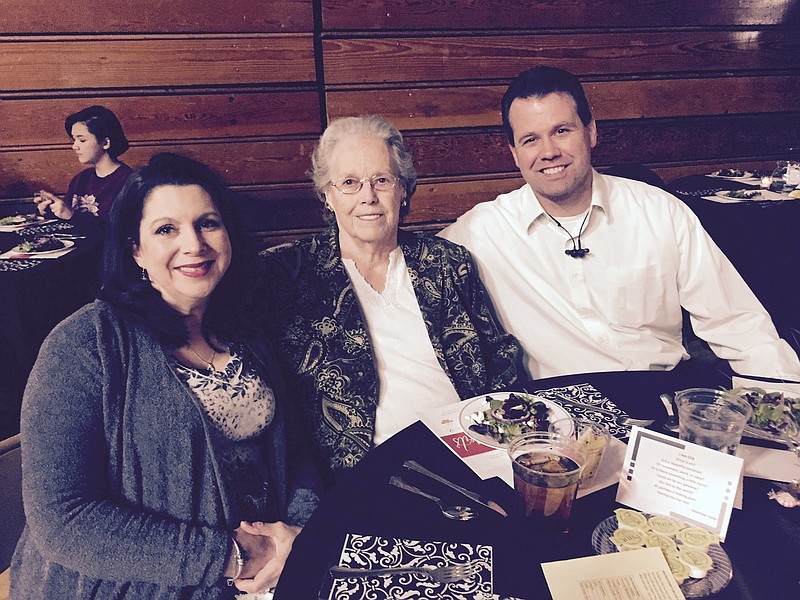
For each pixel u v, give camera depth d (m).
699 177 3.51
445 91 3.36
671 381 1.34
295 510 1.26
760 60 3.70
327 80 3.24
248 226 1.33
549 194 1.75
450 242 1.73
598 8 3.39
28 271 2.35
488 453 1.10
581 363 1.85
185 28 3.04
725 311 1.80
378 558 0.84
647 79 3.58
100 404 1.07
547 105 1.67
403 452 1.11
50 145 3.10
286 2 3.08
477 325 1.71
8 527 1.14
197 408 1.14
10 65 2.95
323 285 1.55
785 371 1.61
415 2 3.19
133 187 1.14
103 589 1.04
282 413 1.34
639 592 0.76
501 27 3.32
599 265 1.82
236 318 1.33
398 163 1.57
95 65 3.02
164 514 1.10
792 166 3.17
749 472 1.01
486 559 0.84
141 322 1.14
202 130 3.19
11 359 2.40
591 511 0.94
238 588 1.07
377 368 1.57
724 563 0.81
